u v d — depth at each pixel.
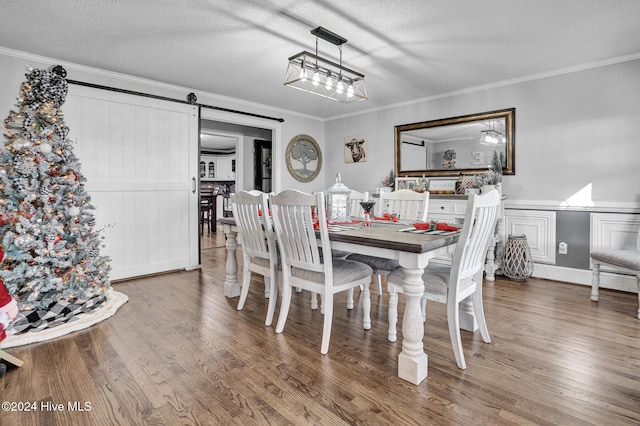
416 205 3.00
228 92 4.24
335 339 2.17
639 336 2.17
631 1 2.16
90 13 2.32
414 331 1.69
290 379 1.70
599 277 3.00
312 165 5.56
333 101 4.65
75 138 3.21
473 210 1.68
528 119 3.62
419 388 1.62
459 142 4.15
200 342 2.11
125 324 2.39
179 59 3.14
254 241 2.54
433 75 3.57
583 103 3.29
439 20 2.41
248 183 6.50
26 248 2.19
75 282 2.38
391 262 2.45
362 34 2.62
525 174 3.66
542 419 1.39
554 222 3.50
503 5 2.21
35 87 2.33
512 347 2.03
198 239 4.15
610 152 3.17
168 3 2.20
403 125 4.67
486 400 1.52
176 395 1.56
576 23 2.45
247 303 2.86
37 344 2.07
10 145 2.27
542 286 3.32
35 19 2.40
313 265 2.04
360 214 3.43
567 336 2.18
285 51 2.96
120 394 1.57
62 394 1.57
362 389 1.61
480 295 2.09
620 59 3.08
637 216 3.04
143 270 3.71
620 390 1.59
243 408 1.47
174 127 3.90
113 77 3.48
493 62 3.21
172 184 3.90
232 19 2.40
